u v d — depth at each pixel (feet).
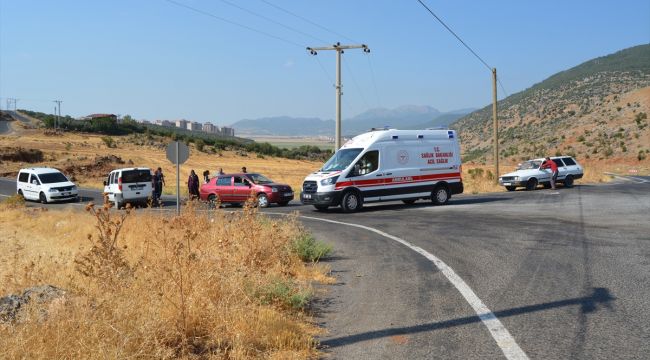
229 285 18.12
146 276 19.42
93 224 53.21
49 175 105.60
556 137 446.19
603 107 497.05
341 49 110.11
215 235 28.22
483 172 151.12
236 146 389.39
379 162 65.46
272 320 17.44
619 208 58.65
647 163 300.40
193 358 14.62
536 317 18.93
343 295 23.13
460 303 21.12
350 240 40.32
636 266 27.12
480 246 35.17
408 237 40.83
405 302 21.59
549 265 27.99
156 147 339.57
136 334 13.65
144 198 85.56
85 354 12.56
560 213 54.95
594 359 14.83
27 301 16.67
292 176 193.98
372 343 16.70
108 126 419.54
